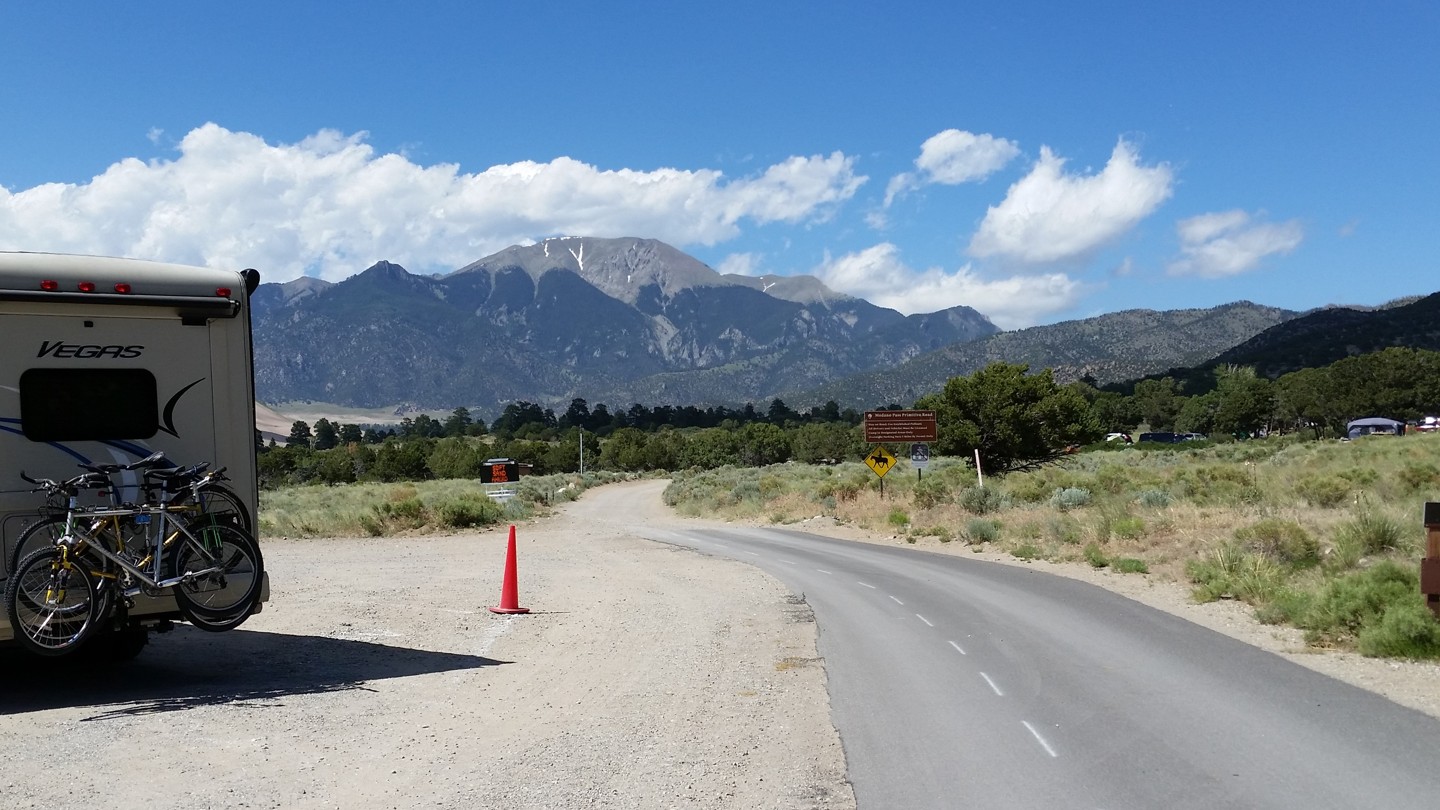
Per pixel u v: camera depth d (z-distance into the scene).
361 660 10.70
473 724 7.90
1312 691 8.27
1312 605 10.88
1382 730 7.11
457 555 22.94
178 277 9.05
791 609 13.95
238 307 9.32
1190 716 7.61
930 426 37.31
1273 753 6.65
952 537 24.00
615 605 14.72
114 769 6.61
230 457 9.33
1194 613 12.41
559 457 110.81
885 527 28.23
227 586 9.01
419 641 11.85
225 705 8.55
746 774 6.55
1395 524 15.45
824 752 7.01
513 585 14.10
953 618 12.53
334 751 7.10
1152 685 8.62
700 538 27.72
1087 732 7.27
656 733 7.61
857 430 104.69
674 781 6.42
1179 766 6.45
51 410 8.55
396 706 8.53
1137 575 15.84
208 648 11.43
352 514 30.12
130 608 8.66
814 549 23.53
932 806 5.88
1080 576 16.25
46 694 9.02
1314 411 103.06
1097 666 9.45
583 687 9.27
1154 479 30.91
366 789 6.26
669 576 18.38
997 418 46.34
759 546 24.66
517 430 174.00
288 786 6.30
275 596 15.82
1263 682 8.62
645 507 50.41
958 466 47.50
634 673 9.88
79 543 8.26
